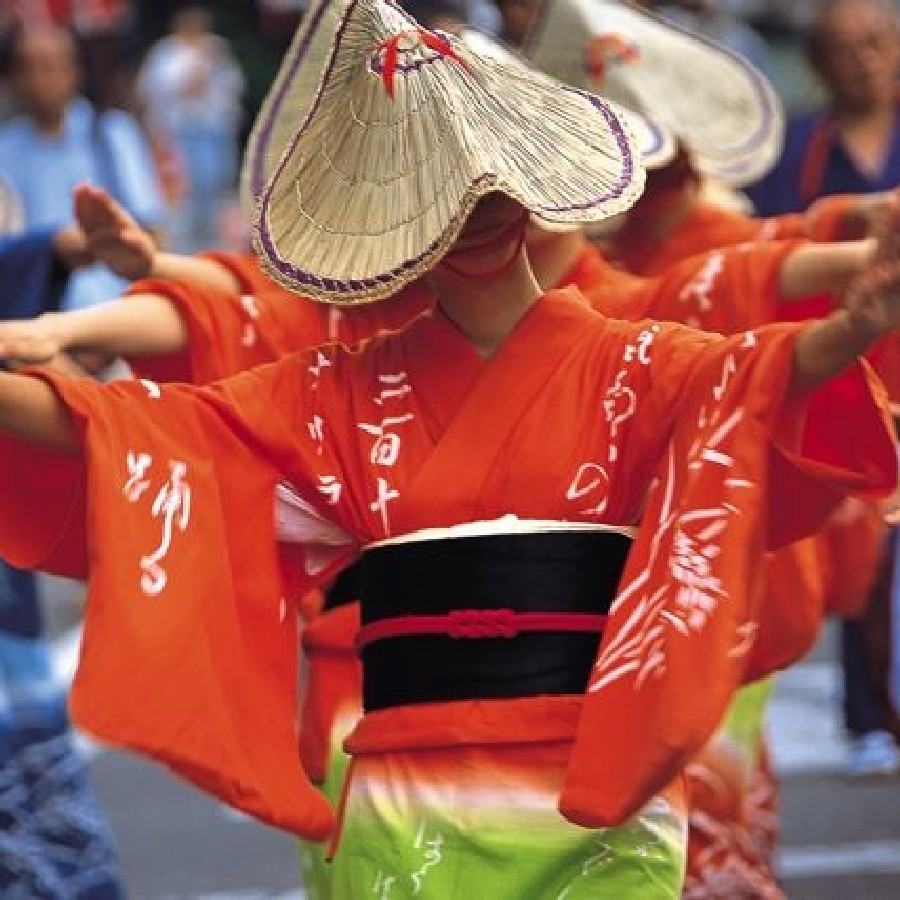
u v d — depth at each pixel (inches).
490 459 399.5
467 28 574.2
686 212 566.9
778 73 2492.6
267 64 2721.5
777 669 537.6
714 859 545.6
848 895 683.4
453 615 400.2
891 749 793.6
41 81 1011.3
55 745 618.2
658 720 383.2
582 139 400.5
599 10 579.5
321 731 486.0
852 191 858.1
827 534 594.6
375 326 505.0
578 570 399.9
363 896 410.9
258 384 407.8
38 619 619.2
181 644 392.2
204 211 2346.2
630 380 398.0
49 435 392.5
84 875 619.2
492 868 401.1
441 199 390.6
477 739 398.0
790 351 378.6
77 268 618.8
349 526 409.7
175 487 397.1
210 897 709.9
